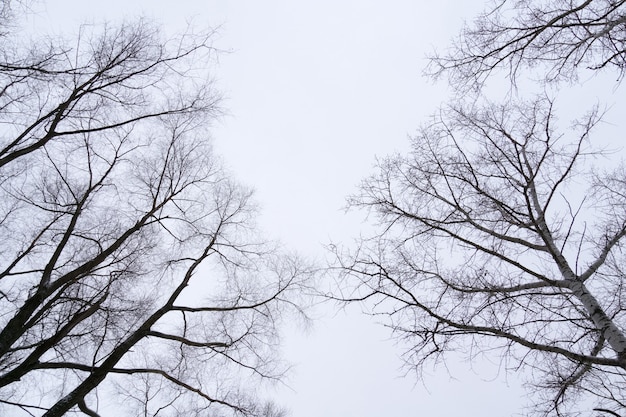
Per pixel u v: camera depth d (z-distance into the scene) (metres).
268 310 8.16
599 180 6.10
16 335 5.42
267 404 7.73
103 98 6.58
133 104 6.71
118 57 6.41
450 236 5.95
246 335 7.98
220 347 7.77
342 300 5.47
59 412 5.30
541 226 5.74
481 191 5.80
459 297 5.25
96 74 6.11
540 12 4.24
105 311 6.46
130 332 7.32
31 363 5.46
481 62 4.70
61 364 5.76
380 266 5.44
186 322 7.82
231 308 7.59
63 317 6.24
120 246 7.50
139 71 6.30
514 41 4.38
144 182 8.23
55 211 6.73
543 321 4.68
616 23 3.78
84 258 7.33
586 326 4.64
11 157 5.35
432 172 6.30
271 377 7.89
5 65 4.95
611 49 4.00
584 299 4.69
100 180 7.11
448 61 4.83
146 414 7.18
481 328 4.57
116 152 7.47
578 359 4.15
